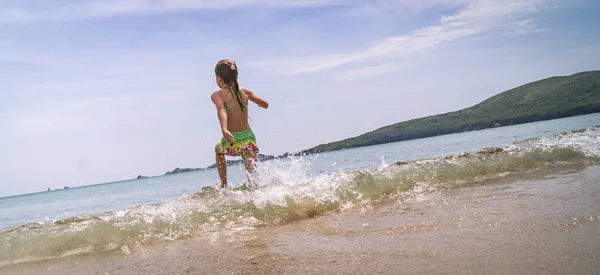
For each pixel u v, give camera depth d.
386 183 3.43
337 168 8.34
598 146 4.51
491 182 3.37
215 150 4.38
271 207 2.88
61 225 2.63
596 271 1.08
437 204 2.57
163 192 10.47
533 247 1.37
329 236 1.99
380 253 1.55
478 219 1.95
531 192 2.56
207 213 2.79
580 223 1.62
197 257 1.88
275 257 1.69
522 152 4.34
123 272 1.77
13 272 2.00
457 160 4.05
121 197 11.64
